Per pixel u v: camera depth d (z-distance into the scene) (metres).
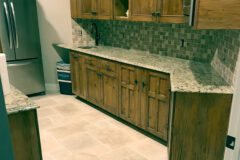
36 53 4.39
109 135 3.11
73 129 3.26
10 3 3.91
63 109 3.91
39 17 4.48
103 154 2.71
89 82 3.90
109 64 3.38
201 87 2.08
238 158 1.14
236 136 1.13
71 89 4.55
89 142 2.95
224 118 2.04
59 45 4.45
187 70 2.64
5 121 0.73
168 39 3.33
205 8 1.66
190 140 2.17
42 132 3.18
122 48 4.10
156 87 2.76
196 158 2.22
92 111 3.83
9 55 4.11
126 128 3.28
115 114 3.48
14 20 3.98
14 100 1.83
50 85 4.82
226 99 1.98
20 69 4.24
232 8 1.63
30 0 4.13
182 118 2.12
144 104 2.96
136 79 2.99
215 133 2.10
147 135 3.11
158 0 2.87
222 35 2.43
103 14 3.73
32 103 1.79
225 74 2.24
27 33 4.21
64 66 4.41
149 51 3.62
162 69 2.64
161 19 2.91
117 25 4.08
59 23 4.55
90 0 3.95
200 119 2.08
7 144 0.75
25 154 1.85
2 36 3.97
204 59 3.02
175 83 2.18
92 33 4.48
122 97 3.28
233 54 1.98
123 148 2.82
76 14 4.24
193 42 3.06
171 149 2.23
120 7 3.58
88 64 3.81
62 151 2.76
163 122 2.77
